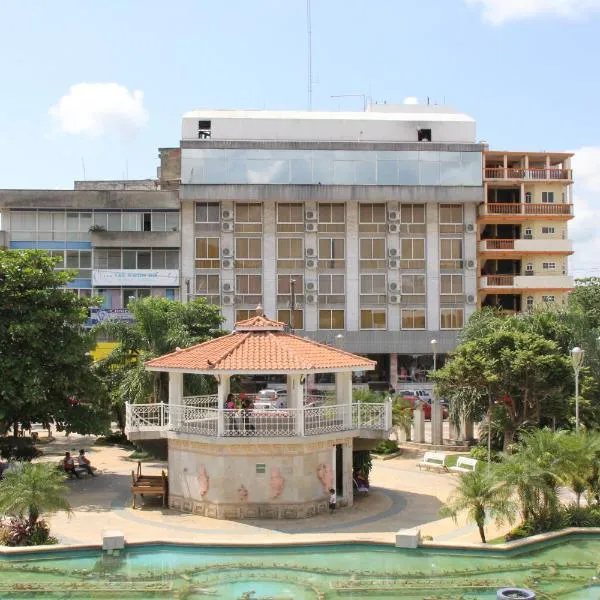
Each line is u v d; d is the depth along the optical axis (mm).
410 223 57375
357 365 23891
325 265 56875
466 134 61312
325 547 18688
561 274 59844
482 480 18984
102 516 22406
